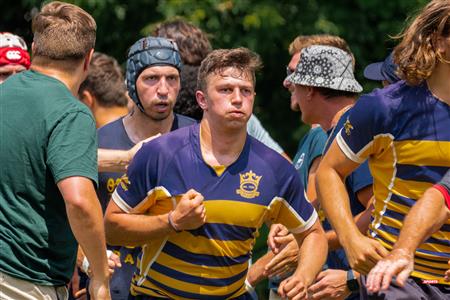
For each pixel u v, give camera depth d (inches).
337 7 1407.5
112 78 798.5
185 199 549.3
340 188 551.5
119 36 1421.0
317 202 676.7
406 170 539.8
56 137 538.9
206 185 563.5
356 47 1393.9
